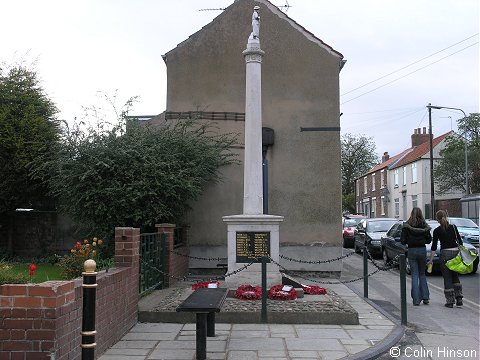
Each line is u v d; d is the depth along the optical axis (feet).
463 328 27.40
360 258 66.74
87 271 14.75
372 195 189.37
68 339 16.94
